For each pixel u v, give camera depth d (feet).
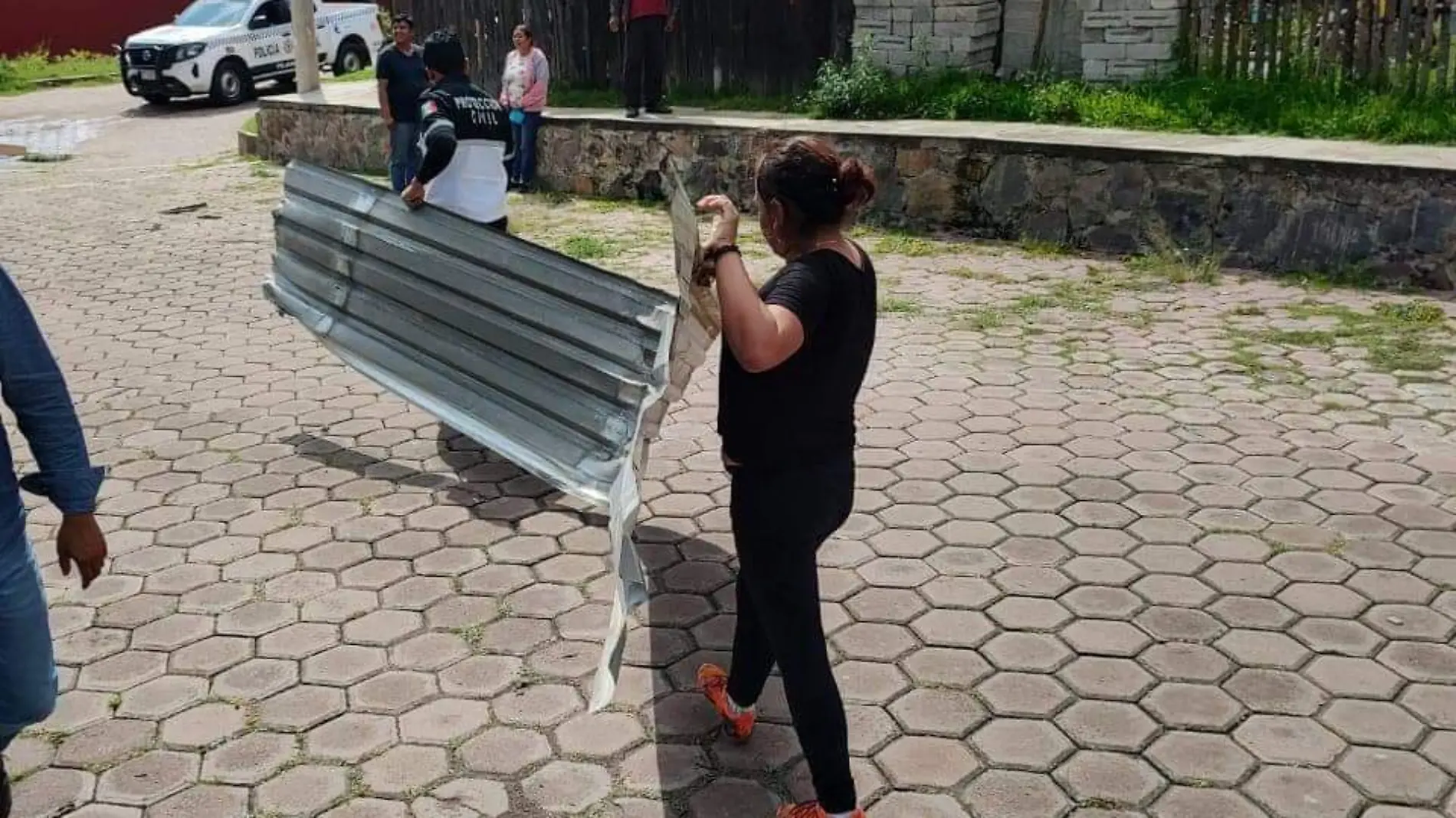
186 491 16.76
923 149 30.32
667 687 12.01
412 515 15.87
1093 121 31.14
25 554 8.65
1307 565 13.85
